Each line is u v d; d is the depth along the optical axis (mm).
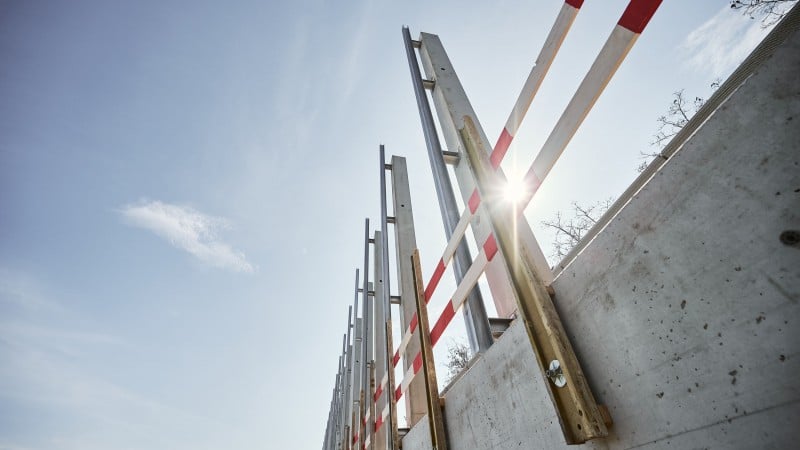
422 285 2688
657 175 880
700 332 753
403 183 5527
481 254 1748
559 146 1229
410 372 2791
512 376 1468
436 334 2332
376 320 6551
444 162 2615
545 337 1204
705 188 756
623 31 1017
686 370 779
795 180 601
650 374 868
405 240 4898
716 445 708
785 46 634
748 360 658
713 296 730
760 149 654
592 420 977
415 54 3236
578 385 1035
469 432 1854
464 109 2650
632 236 949
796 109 606
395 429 3168
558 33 1326
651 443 852
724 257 712
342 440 8109
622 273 975
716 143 736
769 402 621
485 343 2008
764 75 656
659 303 854
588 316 1097
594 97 1100
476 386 1806
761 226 647
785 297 604
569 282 1192
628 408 927
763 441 627
